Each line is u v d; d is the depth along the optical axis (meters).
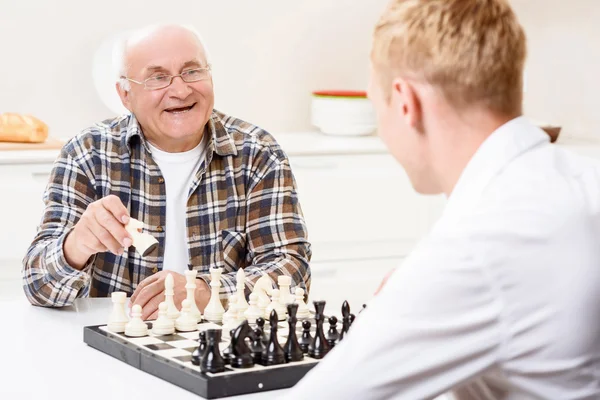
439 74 1.15
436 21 1.14
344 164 3.81
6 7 3.75
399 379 1.09
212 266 2.39
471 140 1.17
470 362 1.09
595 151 3.95
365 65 4.31
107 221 1.98
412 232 3.96
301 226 2.42
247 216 2.43
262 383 1.49
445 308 1.07
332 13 4.22
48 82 3.84
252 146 2.47
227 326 1.79
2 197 3.31
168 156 2.43
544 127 4.02
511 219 1.09
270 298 2.04
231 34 4.09
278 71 4.18
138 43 2.36
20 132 3.44
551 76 4.37
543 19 4.39
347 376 1.09
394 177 3.89
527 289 1.07
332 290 3.86
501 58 1.14
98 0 3.86
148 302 1.99
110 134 2.41
